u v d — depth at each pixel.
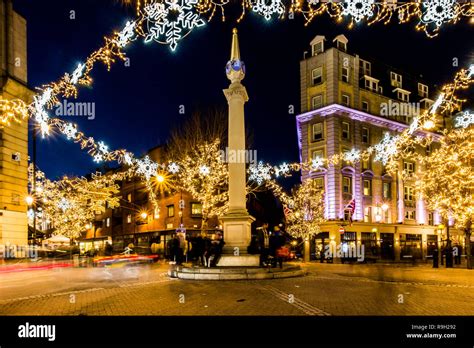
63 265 29.31
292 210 40.25
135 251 41.94
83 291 11.84
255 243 17.03
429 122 15.55
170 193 44.50
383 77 48.41
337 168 40.38
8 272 22.27
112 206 44.66
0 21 26.58
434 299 9.62
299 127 44.03
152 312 8.10
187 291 11.23
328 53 41.91
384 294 10.43
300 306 8.55
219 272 14.70
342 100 41.97
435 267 27.33
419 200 47.88
